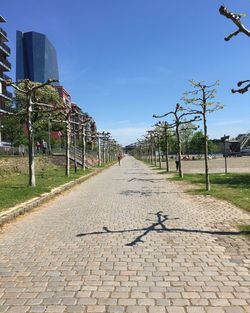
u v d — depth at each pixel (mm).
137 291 5355
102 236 8836
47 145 56406
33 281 5840
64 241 8438
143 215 11664
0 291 5457
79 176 28891
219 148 127375
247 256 6930
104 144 74688
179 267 6387
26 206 12820
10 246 8102
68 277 5988
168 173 35719
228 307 4770
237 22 9031
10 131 56656
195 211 12141
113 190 20234
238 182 21672
